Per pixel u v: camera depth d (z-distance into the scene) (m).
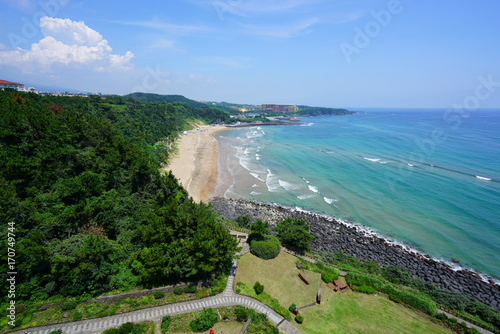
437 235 51.50
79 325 22.41
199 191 70.75
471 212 58.22
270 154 113.44
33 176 36.59
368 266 40.69
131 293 26.53
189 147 121.81
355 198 67.81
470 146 113.75
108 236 34.84
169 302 26.42
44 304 23.59
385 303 30.81
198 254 28.53
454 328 27.62
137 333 21.94
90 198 38.12
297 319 26.75
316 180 80.38
